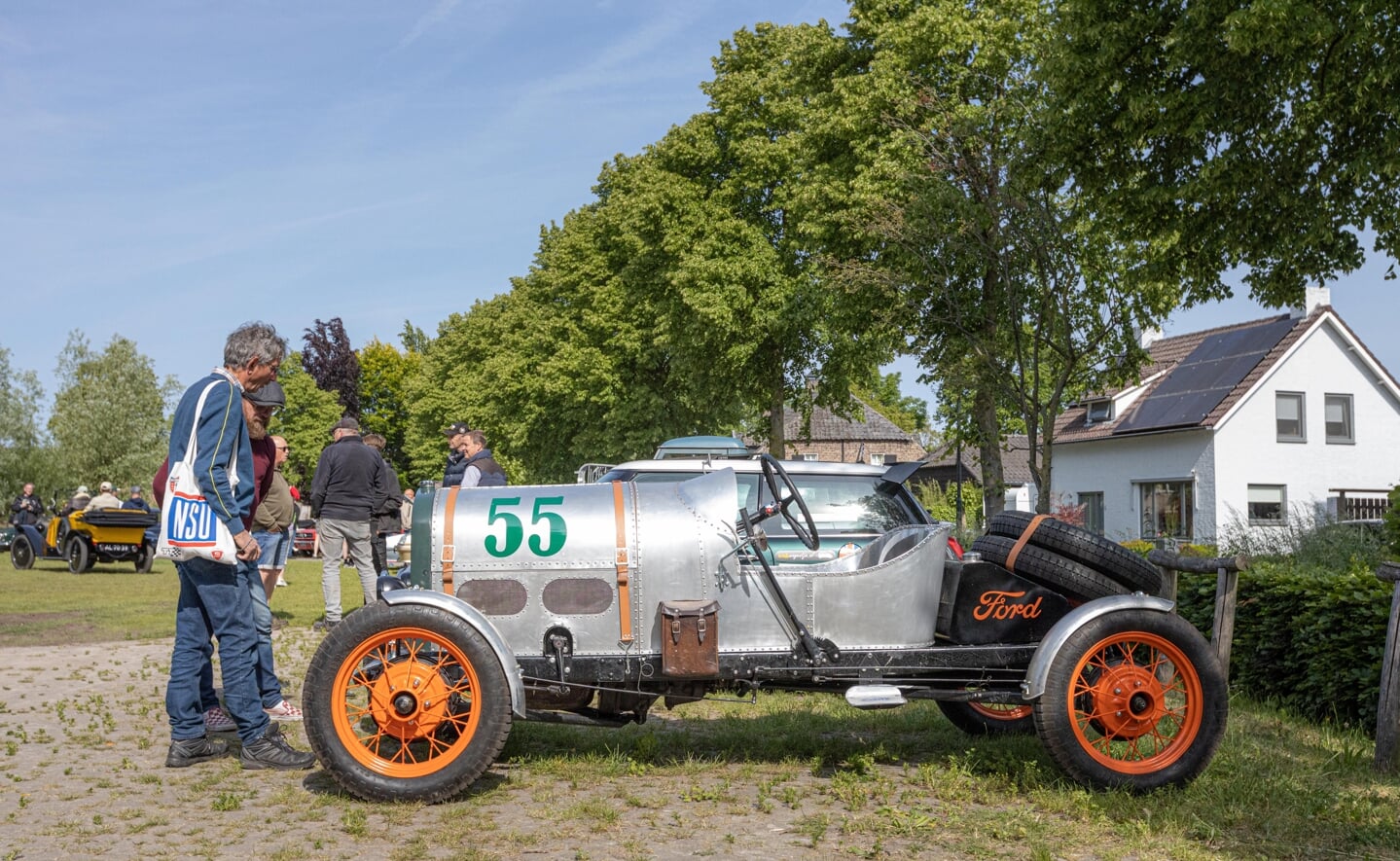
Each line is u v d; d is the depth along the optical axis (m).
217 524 5.50
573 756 5.93
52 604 15.48
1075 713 5.23
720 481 5.50
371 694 5.05
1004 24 23.59
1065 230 21.19
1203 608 8.61
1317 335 36.00
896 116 24.31
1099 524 39.75
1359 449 36.16
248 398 6.21
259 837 4.47
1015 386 22.42
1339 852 4.47
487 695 4.97
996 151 22.33
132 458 60.97
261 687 6.71
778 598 5.36
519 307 47.12
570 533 5.30
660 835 4.54
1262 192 17.02
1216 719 5.23
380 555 9.50
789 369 32.06
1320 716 7.30
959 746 6.27
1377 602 6.84
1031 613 5.58
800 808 4.97
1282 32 15.00
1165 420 36.59
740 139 31.52
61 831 4.53
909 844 4.44
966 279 24.11
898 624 5.43
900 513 7.91
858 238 24.95
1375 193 16.92
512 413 44.97
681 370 32.59
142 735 6.54
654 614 5.30
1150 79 17.84
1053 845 4.45
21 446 57.44
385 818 4.74
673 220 31.34
